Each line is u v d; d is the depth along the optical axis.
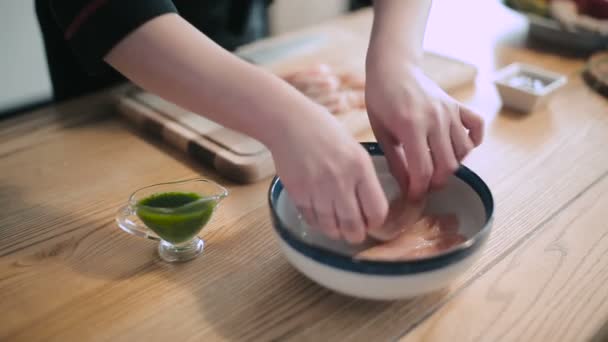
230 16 1.10
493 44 1.18
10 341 0.48
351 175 0.47
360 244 0.54
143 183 0.72
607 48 1.15
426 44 1.17
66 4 0.52
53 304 0.52
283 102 0.48
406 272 0.45
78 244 0.61
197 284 0.54
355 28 1.24
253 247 0.60
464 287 0.53
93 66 0.54
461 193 0.57
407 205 0.57
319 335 0.48
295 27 1.83
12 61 1.30
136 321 0.50
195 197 0.60
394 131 0.53
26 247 0.60
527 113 0.90
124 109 0.89
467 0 1.42
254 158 0.72
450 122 0.54
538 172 0.73
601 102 0.94
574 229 0.62
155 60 0.51
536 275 0.55
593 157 0.77
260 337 0.48
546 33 1.18
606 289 0.53
